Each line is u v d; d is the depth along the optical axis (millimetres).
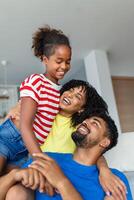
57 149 1092
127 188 1074
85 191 970
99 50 3684
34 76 1160
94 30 3164
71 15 2820
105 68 3674
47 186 900
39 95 1127
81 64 4094
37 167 900
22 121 1080
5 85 4812
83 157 1029
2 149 1198
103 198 979
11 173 897
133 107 4551
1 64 3873
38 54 1288
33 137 1051
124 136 2068
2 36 3100
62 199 904
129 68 4598
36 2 2555
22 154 1246
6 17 2750
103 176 1020
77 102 1157
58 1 2572
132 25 3133
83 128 1036
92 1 2619
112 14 2867
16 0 2498
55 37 1223
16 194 870
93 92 1236
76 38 3285
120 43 3572
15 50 3467
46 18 2828
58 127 1135
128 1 2670
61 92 1204
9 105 4816
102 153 1063
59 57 1187
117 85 4559
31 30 3008
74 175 992
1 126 1271
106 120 1062
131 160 1968
